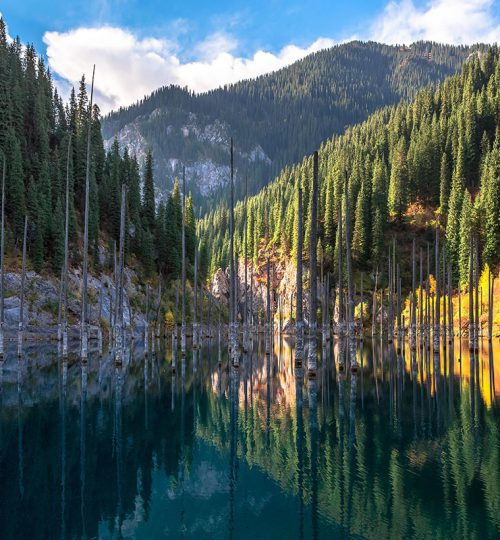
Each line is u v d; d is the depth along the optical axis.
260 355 56.69
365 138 161.38
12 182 64.81
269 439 16.80
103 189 87.31
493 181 81.31
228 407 22.80
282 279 122.56
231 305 37.06
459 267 83.19
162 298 88.06
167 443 16.59
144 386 29.55
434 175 110.19
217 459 14.75
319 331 97.56
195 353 49.38
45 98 93.44
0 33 86.69
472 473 12.66
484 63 152.75
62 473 13.70
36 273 63.41
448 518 9.98
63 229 66.69
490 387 26.77
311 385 29.17
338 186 104.81
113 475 13.54
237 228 163.50
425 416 19.62
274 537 9.37
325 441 16.23
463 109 122.88
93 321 66.94
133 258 88.44
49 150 80.88
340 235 37.31
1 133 67.62
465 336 73.69
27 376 32.41
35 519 10.67
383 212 101.00
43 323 61.53
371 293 93.50
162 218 95.25
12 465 14.26
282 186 179.12
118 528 10.15
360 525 9.84
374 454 14.58
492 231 78.81
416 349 57.81
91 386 28.97
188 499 11.72
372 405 22.33
